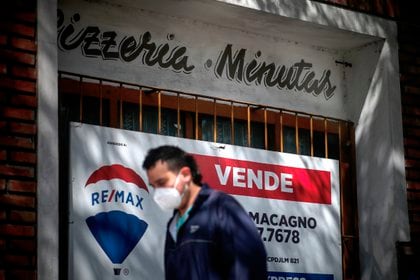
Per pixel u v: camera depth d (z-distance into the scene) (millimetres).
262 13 9320
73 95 8711
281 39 9961
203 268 7242
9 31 7965
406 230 9883
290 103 9930
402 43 10281
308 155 9945
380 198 9969
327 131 10109
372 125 10125
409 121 10148
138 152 8688
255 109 9688
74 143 8359
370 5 10102
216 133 9430
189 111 9312
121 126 8906
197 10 9203
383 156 10000
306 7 9594
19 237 7707
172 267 7449
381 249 9906
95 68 8859
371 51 10219
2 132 7793
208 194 7391
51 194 7859
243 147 9297
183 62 9344
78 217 8266
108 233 8398
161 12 9219
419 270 9656
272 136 9766
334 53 10320
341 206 9914
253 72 9742
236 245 7137
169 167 7695
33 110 7938
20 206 7746
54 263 7777
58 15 8727
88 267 8258
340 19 9828
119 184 8531
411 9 10398
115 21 9008
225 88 9547
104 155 8492
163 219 8695
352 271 9961
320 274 9570
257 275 7078
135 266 8492
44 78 8008
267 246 9258
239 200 9164
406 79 10227
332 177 9820
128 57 9047
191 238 7316
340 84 10305
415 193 10031
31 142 7879
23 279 7660
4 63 7902
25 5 8062
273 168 9438
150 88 9086
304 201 9570
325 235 9664
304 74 10070
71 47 8758
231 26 9602
